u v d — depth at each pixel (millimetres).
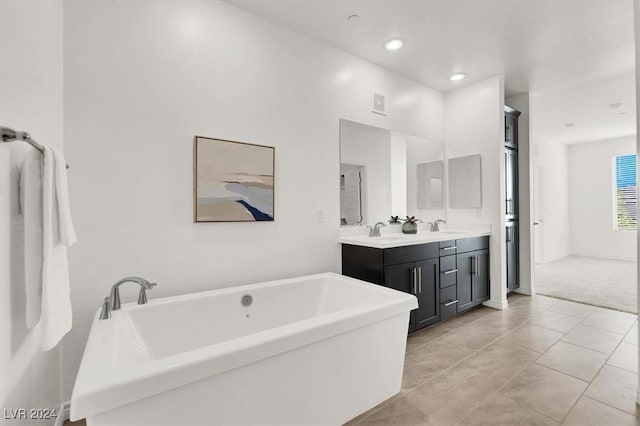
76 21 1697
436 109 3838
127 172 1844
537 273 5277
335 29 2557
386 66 3223
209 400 1175
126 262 1843
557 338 2668
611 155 6539
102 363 1124
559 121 5273
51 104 1477
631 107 4559
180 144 2021
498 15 2385
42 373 1349
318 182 2725
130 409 1029
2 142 944
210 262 2145
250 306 2117
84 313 1723
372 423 1622
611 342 2568
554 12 2350
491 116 3512
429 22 2469
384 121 3254
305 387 1435
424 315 2822
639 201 1806
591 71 3373
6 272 980
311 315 2361
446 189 3965
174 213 2002
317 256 2715
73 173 1691
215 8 2172
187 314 1875
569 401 1784
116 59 1809
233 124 2240
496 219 3500
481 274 3453
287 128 2523
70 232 1192
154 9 1936
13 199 1031
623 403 1756
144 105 1896
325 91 2773
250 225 2332
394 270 2588
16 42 1083
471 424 1611
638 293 1810
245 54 2305
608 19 2438
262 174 2357
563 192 6961
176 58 2008
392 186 3342
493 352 2424
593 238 6797
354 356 1617
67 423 1641
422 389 1926
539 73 3414
